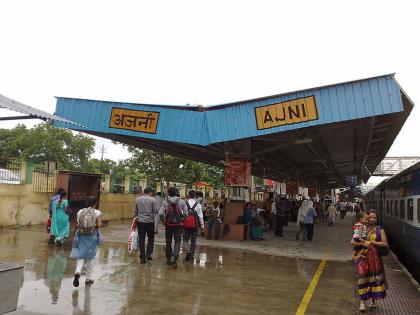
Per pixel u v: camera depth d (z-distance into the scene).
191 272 9.55
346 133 18.83
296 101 13.49
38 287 7.50
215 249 13.71
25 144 57.66
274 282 8.93
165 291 7.66
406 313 7.01
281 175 34.91
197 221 11.31
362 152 25.94
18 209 17.39
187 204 11.30
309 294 7.97
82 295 7.11
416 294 8.65
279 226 19.69
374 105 12.84
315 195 46.06
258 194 42.06
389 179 18.25
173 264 9.95
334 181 56.47
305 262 11.93
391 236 17.30
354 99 13.02
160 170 30.62
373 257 7.08
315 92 13.36
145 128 14.78
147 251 10.77
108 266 9.80
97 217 7.88
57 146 57.81
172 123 14.59
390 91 12.79
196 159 23.14
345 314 6.78
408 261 13.27
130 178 28.31
